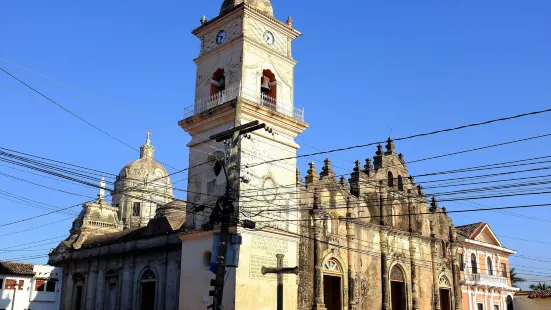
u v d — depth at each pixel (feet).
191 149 128.06
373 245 143.64
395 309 149.69
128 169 243.60
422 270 159.84
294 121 126.31
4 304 161.17
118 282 163.43
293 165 127.24
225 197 77.30
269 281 113.60
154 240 154.71
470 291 182.19
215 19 129.70
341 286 130.82
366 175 148.87
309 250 124.77
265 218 115.75
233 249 75.87
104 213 212.84
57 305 173.88
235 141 82.02
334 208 133.90
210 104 124.98
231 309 105.19
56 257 196.95
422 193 167.73
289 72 132.77
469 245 187.11
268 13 132.57
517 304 203.62
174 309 139.85
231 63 123.95
